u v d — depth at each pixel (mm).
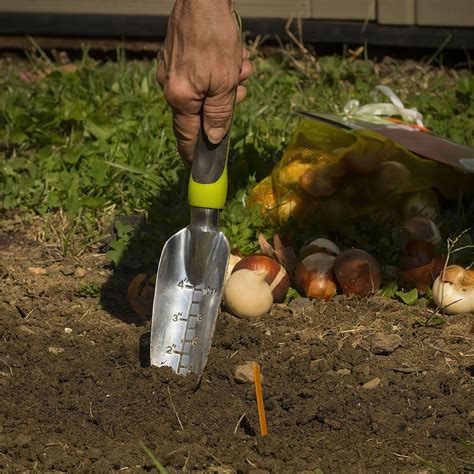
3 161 5777
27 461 3195
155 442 3270
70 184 5426
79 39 7758
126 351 3859
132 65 7473
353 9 7242
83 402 3518
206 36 3301
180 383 3582
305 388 3605
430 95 6648
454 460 3186
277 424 3398
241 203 4891
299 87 6852
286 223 4758
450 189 4918
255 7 7418
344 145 4961
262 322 4086
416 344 3943
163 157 5621
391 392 3607
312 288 4242
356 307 4191
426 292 4301
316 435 3346
